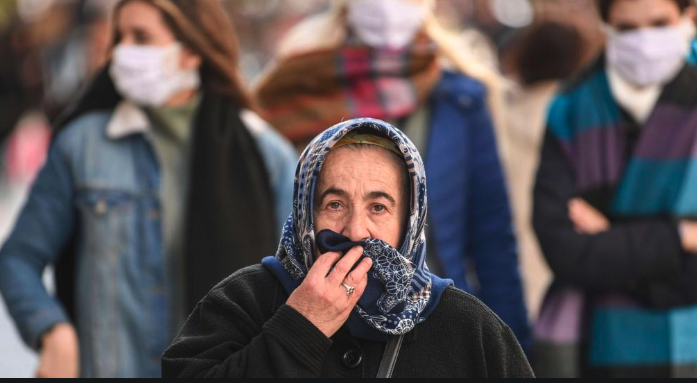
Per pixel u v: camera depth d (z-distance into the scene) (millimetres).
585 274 11984
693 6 12109
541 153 12531
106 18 22578
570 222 12188
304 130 13406
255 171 11977
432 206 12570
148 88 11930
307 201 7301
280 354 7012
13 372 18656
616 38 12172
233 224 11695
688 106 12055
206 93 12094
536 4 16547
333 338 7332
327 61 13336
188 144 11930
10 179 33625
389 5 13125
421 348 7332
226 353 7285
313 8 45469
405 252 7316
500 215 12836
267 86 13680
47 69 31516
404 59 13180
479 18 30812
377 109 13016
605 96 12297
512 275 12789
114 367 11531
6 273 11664
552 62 16172
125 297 11602
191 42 12023
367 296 7262
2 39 31875
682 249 11914
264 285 7516
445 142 12797
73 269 11969
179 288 11703
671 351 11914
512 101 16344
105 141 11867
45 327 11477
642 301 12031
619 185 12172
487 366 7363
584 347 12219
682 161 12031
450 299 7453
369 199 7293
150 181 11781
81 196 11773
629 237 11938
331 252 7203
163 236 11695
